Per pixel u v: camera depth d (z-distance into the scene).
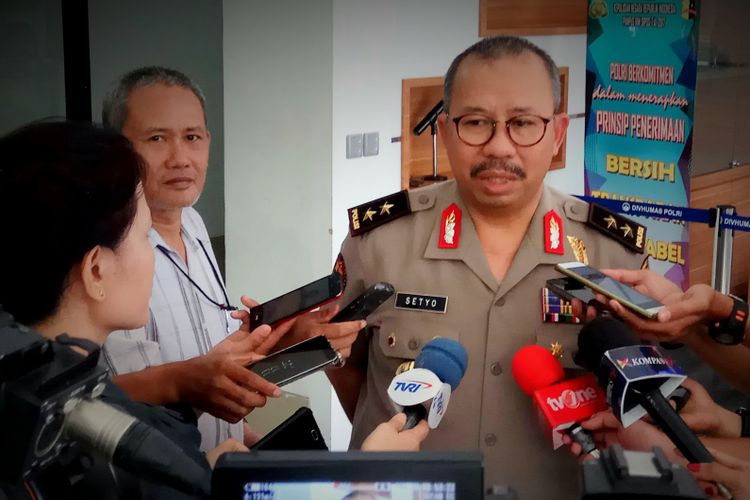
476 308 1.70
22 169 1.09
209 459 1.25
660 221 2.97
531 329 1.67
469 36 4.38
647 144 2.93
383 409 1.72
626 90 2.95
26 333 0.75
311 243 3.97
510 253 1.72
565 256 1.69
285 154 3.99
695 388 1.63
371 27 3.92
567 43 4.94
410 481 0.75
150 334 1.87
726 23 4.09
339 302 1.83
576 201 1.77
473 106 1.59
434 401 1.19
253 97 4.04
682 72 2.81
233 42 4.04
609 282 1.49
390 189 4.14
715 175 4.03
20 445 0.70
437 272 1.73
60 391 0.71
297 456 0.76
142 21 4.72
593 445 1.42
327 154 3.86
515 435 1.66
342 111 3.87
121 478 0.90
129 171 1.15
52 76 4.11
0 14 3.97
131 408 1.11
